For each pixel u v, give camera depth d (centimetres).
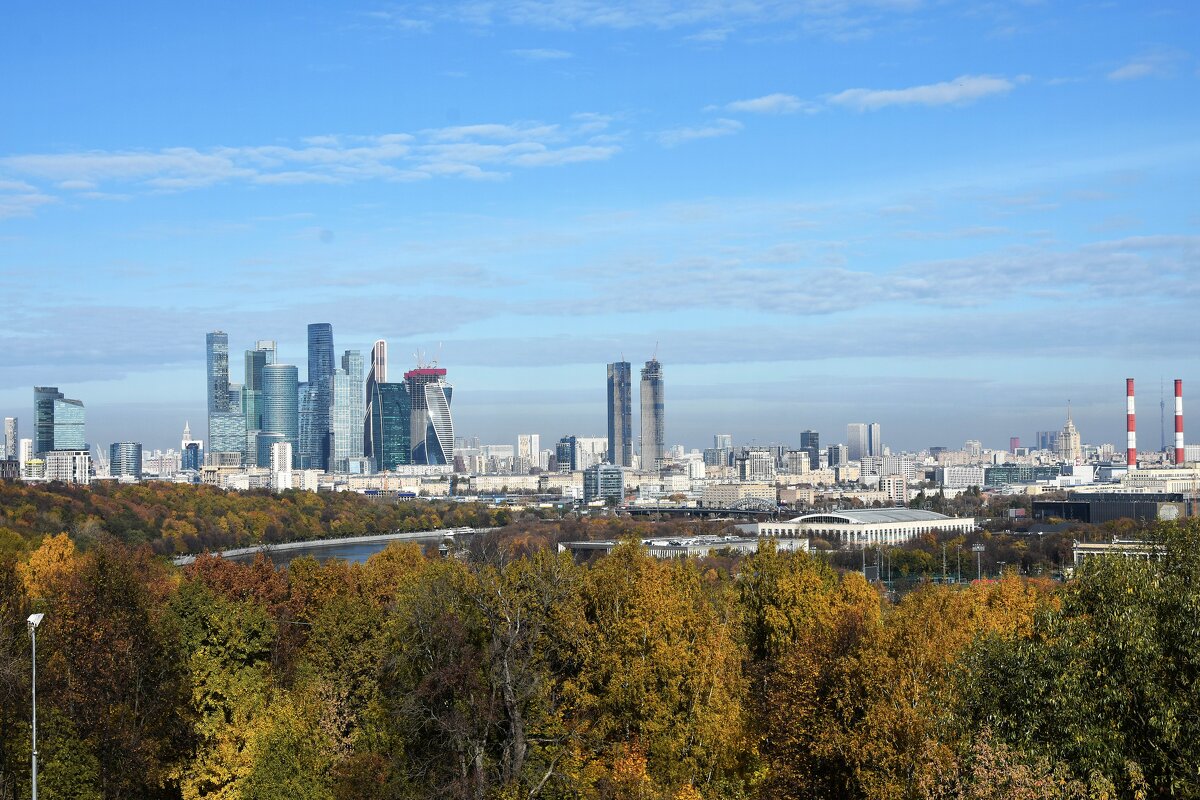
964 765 9175
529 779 11481
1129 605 9425
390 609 16012
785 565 16862
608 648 12306
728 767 12462
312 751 13012
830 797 10662
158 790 14262
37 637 13475
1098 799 8381
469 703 11962
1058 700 9125
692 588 17512
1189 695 8800
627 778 11025
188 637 14862
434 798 11581
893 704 10244
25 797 11875
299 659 16438
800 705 10931
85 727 12738
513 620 12344
